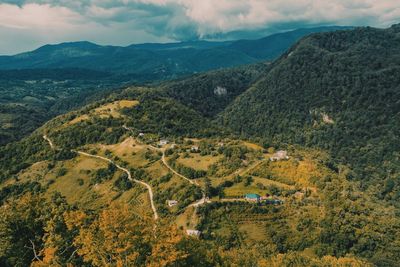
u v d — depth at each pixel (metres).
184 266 78.81
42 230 88.44
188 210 173.00
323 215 167.00
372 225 165.62
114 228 70.06
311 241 157.88
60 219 85.31
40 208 93.50
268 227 163.38
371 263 143.12
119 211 73.31
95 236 71.94
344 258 135.50
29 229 87.62
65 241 81.19
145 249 71.88
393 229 165.38
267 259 124.62
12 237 83.38
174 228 77.88
